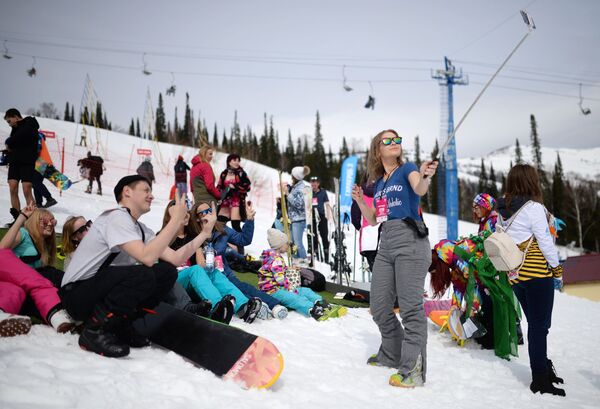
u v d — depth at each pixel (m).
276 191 35.31
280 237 5.66
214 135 97.62
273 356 2.87
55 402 2.08
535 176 3.73
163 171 33.25
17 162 7.43
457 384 3.46
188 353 3.05
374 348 4.28
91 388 2.27
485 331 4.72
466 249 4.78
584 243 53.97
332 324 4.94
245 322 4.46
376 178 3.79
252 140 96.31
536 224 3.59
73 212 11.23
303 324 4.82
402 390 3.19
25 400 2.04
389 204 3.55
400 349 3.70
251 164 44.38
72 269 3.09
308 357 3.69
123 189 3.21
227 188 8.02
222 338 3.06
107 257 3.10
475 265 4.62
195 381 2.69
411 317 3.37
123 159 33.59
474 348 4.80
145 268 3.04
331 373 3.38
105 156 32.44
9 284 3.27
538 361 3.50
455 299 4.97
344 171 10.12
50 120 38.78
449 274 5.07
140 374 2.64
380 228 3.64
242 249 7.40
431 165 3.21
